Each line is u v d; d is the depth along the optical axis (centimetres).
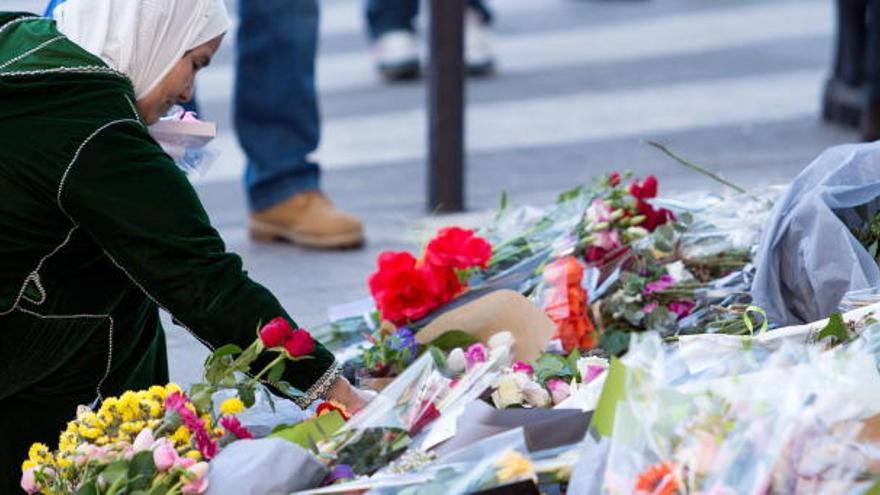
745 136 1215
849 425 393
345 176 1157
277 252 949
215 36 500
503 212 645
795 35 1642
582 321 566
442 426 433
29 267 475
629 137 1227
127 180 460
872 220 559
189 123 528
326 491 403
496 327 550
